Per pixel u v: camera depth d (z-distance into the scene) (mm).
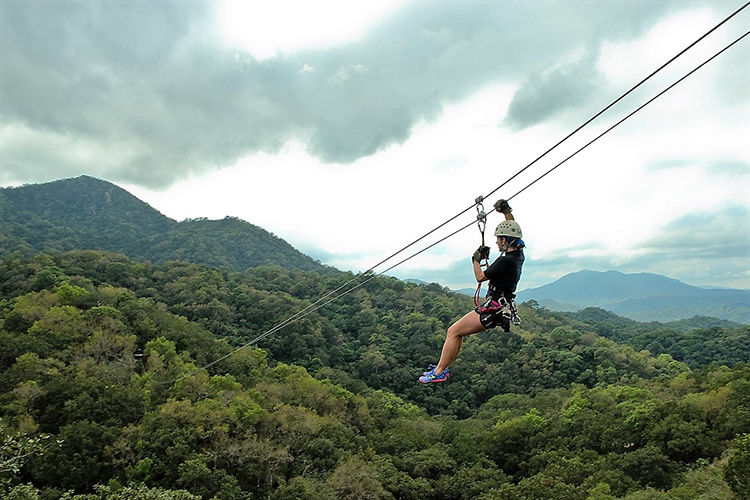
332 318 100125
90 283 65438
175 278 86125
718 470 28078
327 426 39875
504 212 6637
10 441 15945
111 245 169125
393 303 109750
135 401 33406
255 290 92250
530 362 84250
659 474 30641
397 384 75125
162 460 28688
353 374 73750
